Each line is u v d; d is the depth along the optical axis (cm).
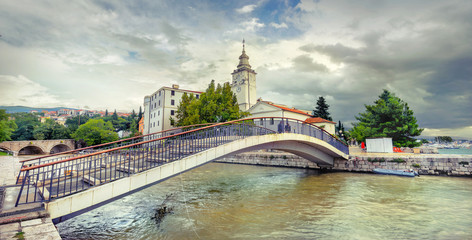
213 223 893
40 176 1046
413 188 1473
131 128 9081
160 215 985
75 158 602
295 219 942
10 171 1282
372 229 832
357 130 4625
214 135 1103
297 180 1888
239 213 1022
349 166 2298
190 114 3031
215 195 1370
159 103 4581
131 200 1247
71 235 762
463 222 885
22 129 5856
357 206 1119
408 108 3322
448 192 1355
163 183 1786
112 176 800
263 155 3127
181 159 885
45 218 488
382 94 4019
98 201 637
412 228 836
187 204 1168
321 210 1063
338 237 765
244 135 1286
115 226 848
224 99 3088
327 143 2023
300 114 3912
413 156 2139
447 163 1902
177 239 738
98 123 5247
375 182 1712
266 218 955
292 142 1822
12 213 477
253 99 5897
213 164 3322
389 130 3259
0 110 3941
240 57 6081
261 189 1545
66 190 668
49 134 5856
